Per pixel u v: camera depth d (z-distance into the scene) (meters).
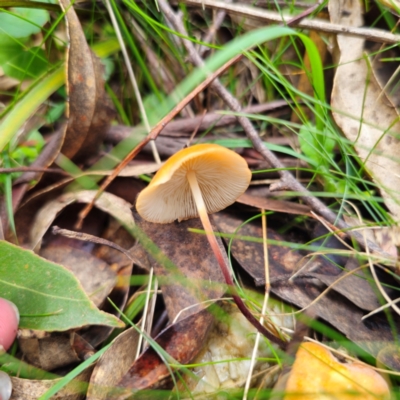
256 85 0.20
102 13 0.20
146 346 0.14
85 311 0.13
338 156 0.18
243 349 0.14
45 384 0.12
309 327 0.14
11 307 0.12
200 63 0.17
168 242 0.15
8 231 0.15
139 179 0.17
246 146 0.17
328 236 0.16
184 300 0.14
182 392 0.13
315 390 0.12
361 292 0.14
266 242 0.15
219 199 0.16
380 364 0.13
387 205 0.16
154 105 0.19
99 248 0.15
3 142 0.16
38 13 0.19
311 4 0.19
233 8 0.17
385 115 0.17
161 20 0.19
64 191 0.16
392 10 0.17
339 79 0.17
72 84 0.15
